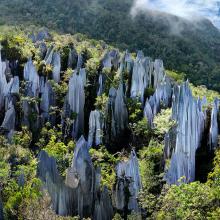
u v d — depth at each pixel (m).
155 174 57.50
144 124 68.44
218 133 64.38
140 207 51.41
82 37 119.75
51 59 80.56
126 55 80.38
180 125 58.91
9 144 57.91
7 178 46.34
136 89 75.31
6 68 74.81
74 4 150.62
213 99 72.38
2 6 143.62
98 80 77.62
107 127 70.06
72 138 69.94
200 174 59.25
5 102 70.31
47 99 72.94
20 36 89.81
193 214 40.50
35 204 42.12
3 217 40.59
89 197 49.75
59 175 48.34
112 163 59.91
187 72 117.56
